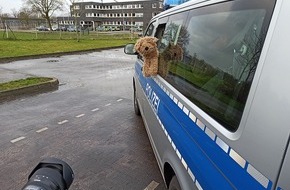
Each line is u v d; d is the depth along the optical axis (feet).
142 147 14.17
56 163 3.84
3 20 108.37
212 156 4.84
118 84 30.07
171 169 7.88
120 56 59.00
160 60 9.78
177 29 8.80
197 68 6.64
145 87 12.84
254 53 4.31
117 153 13.53
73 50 63.52
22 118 18.54
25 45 70.44
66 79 32.55
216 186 4.60
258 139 3.66
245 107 4.13
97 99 23.68
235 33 5.22
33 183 3.45
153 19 14.40
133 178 11.39
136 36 128.77
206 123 5.28
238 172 4.00
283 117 3.34
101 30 237.66
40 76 32.91
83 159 12.93
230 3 5.61
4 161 12.66
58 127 16.96
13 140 14.94
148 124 11.91
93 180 11.24
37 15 188.34
